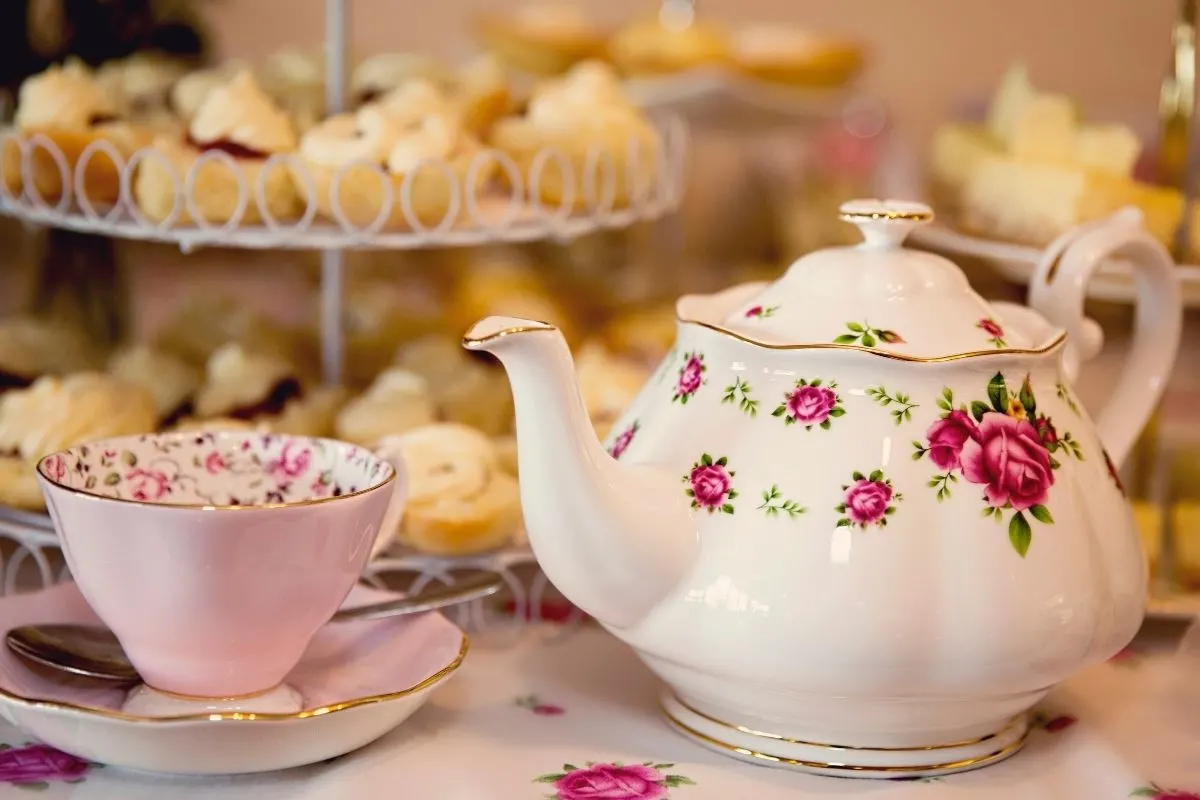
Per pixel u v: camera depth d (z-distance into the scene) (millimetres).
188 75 1263
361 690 1021
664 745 1026
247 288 1621
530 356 971
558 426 977
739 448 993
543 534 988
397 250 1550
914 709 989
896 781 1002
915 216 1020
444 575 1127
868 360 987
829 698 985
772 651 976
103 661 1020
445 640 1033
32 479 1118
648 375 1284
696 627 987
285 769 998
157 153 1113
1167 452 1270
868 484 978
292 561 974
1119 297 1231
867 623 970
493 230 1137
